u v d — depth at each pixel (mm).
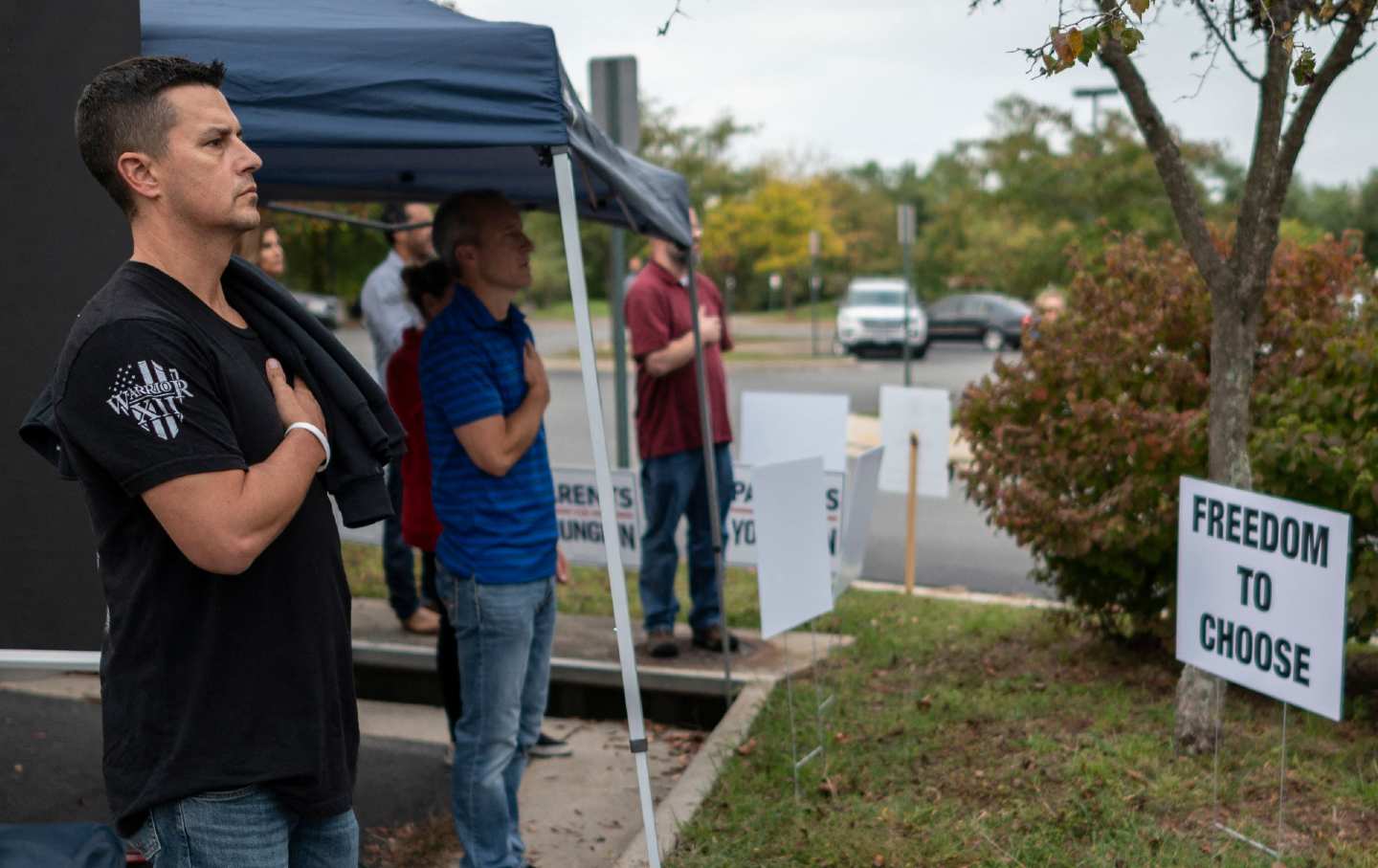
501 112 3127
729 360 31984
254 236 7074
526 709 3836
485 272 3551
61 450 2088
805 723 4988
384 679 5984
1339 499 4738
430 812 4531
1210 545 3971
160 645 2061
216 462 1980
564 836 4355
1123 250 5887
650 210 4582
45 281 2986
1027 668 5688
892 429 7918
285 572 2129
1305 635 3623
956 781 4312
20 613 2994
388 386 4473
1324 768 4348
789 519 4215
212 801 2078
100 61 2980
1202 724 4422
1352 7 3604
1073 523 5367
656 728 5578
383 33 3123
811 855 3814
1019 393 5742
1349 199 48812
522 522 3598
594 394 3324
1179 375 5473
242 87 3066
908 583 7918
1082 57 3088
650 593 6105
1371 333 5066
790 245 45969
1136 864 3623
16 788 4391
